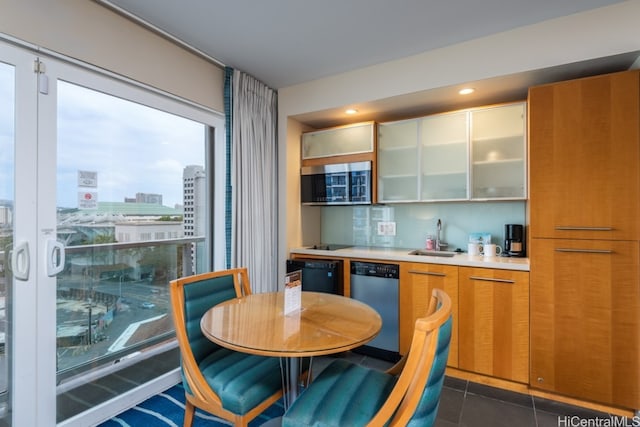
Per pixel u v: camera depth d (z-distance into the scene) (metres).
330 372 1.48
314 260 2.94
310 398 1.29
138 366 2.13
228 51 2.44
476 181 2.61
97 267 1.90
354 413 1.19
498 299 2.21
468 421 1.86
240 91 2.75
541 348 2.08
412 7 1.92
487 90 2.46
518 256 2.52
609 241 1.91
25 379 1.55
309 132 3.30
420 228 3.15
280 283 3.10
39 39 1.58
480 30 2.16
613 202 1.90
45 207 1.62
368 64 2.66
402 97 2.61
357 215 3.48
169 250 2.35
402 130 2.92
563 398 2.05
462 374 2.35
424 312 2.46
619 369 1.89
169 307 2.36
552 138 2.04
